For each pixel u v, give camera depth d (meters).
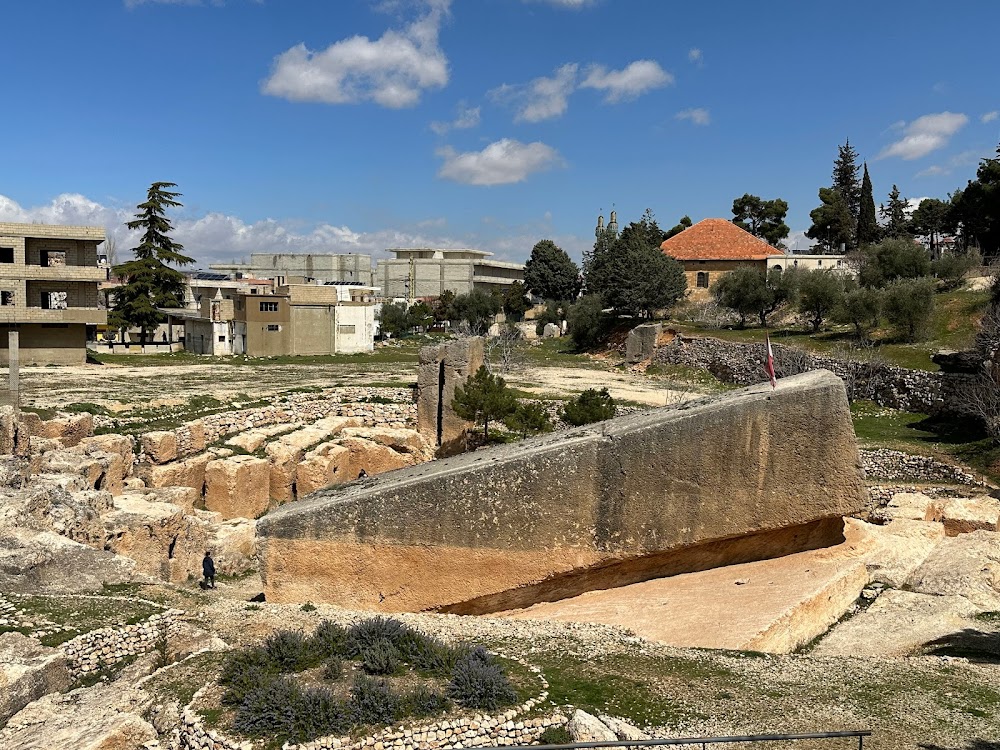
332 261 140.00
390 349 83.88
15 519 17.80
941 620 15.09
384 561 15.72
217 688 11.27
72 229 57.91
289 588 16.03
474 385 37.78
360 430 39.72
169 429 33.03
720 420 15.05
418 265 138.50
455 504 15.45
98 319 58.72
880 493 30.44
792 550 16.33
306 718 10.09
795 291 67.81
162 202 77.81
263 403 41.94
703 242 93.25
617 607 15.08
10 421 23.64
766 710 11.02
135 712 11.14
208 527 25.00
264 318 73.12
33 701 11.80
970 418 37.19
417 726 10.07
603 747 9.25
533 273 125.12
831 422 14.95
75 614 14.31
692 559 15.75
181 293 83.50
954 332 50.94
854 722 10.79
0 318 54.97
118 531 20.45
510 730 10.21
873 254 68.56
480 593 15.50
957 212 84.25
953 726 10.80
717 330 68.88
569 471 15.27
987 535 20.50
